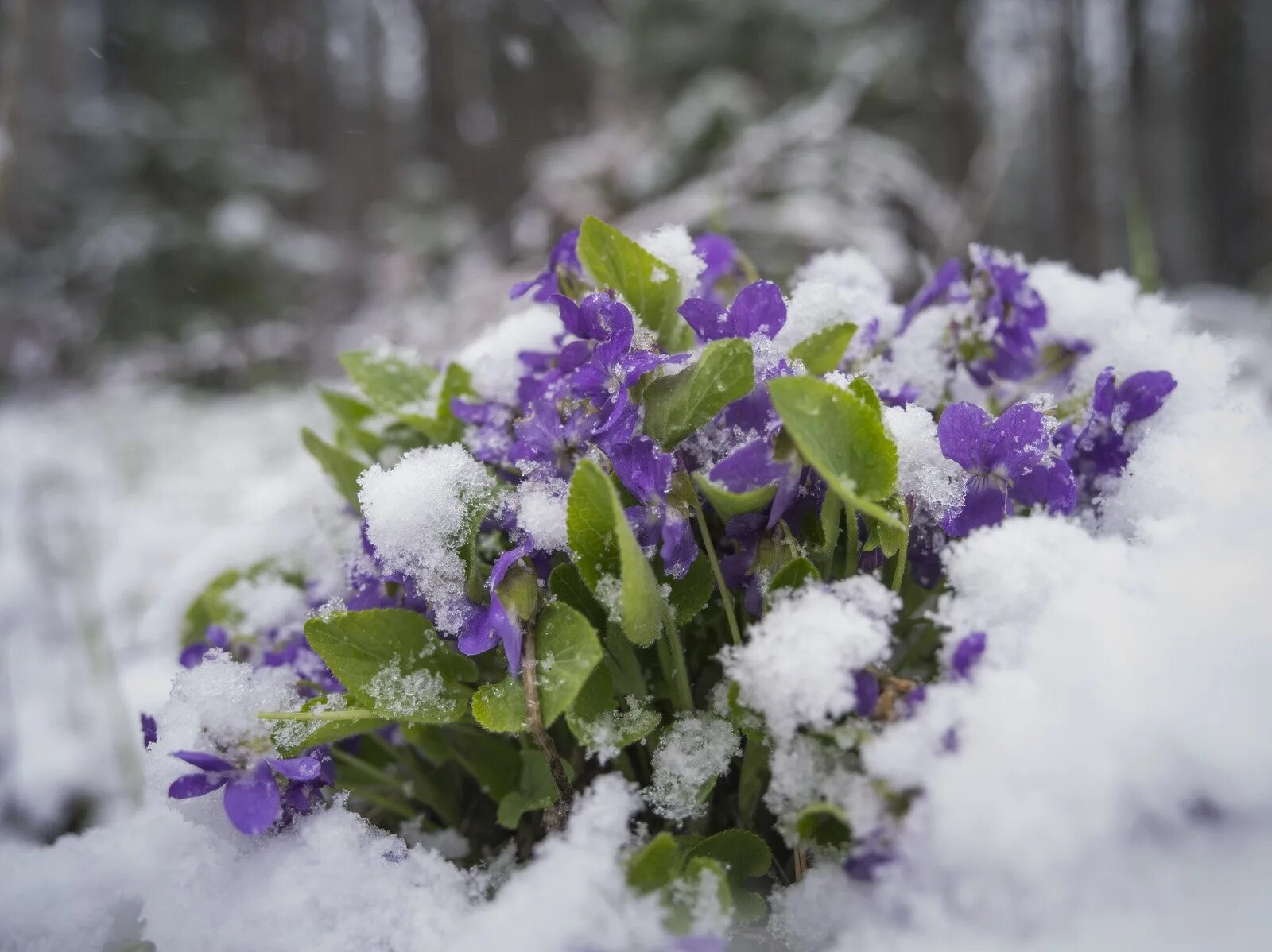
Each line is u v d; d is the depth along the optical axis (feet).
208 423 2.79
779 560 0.46
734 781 0.52
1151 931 0.36
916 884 0.40
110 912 0.54
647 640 0.45
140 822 0.59
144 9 5.05
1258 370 1.19
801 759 0.43
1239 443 0.49
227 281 4.28
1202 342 0.56
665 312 0.54
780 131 2.53
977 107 3.80
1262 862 0.37
